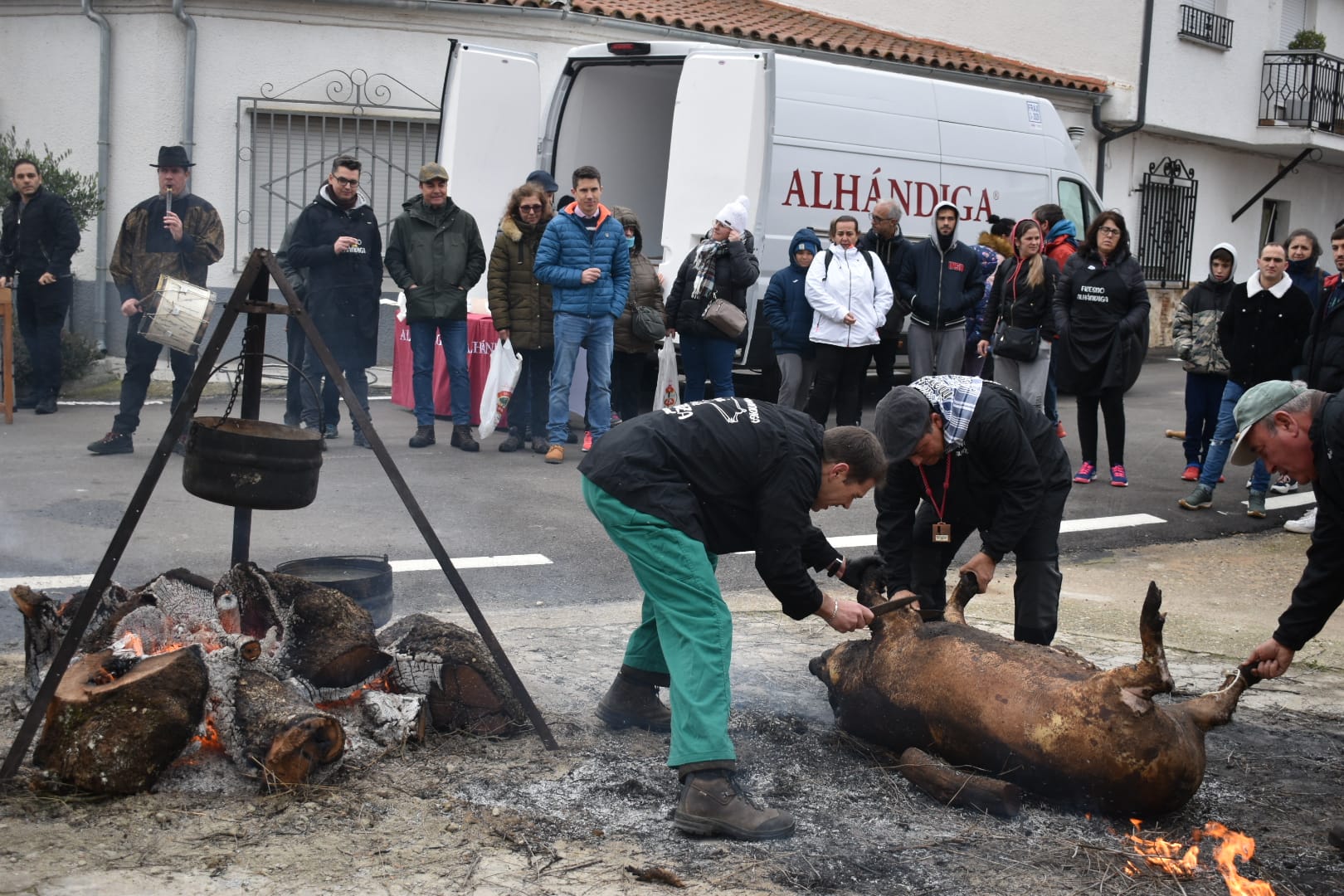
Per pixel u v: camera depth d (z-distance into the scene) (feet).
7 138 43.24
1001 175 39.19
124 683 11.16
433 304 29.94
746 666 15.97
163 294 23.95
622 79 37.01
